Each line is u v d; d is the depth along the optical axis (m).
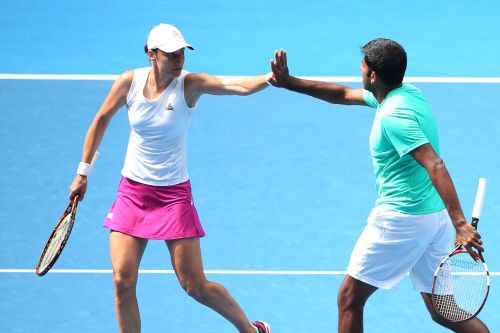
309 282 29.47
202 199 34.81
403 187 22.19
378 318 27.55
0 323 27.36
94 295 28.89
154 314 27.84
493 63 46.53
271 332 26.81
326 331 26.91
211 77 23.83
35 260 30.92
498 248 30.97
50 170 37.03
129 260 23.77
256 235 32.34
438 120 40.59
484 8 54.00
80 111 42.03
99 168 37.12
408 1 55.22
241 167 37.19
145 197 23.92
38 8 54.41
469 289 22.70
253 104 42.38
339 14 53.34
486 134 39.44
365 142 39.06
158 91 23.59
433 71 45.59
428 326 27.09
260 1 55.62
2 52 48.44
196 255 24.05
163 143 23.69
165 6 54.75
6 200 34.72
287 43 49.47
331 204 34.38
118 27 51.88
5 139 39.41
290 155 38.09
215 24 52.16
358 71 45.91
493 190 35.00
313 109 41.88
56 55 48.22
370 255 22.67
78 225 33.00
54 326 27.23
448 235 22.92
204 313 27.95
